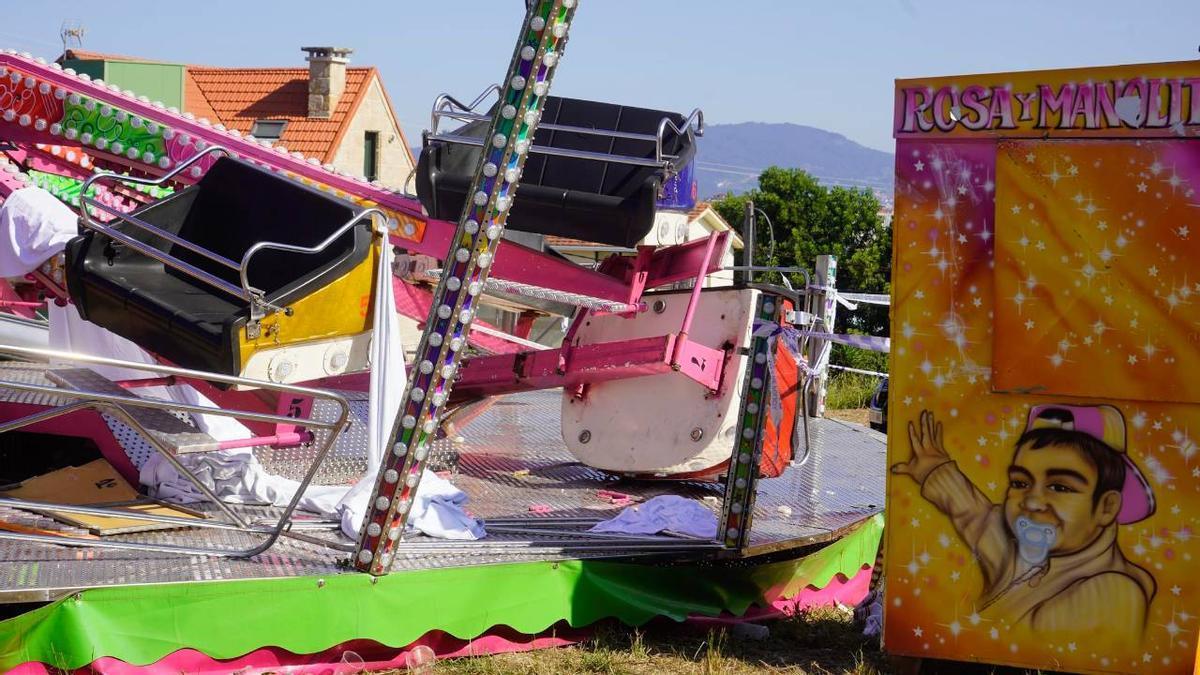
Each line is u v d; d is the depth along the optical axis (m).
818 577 7.50
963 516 5.40
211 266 6.79
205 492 5.70
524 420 10.48
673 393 8.27
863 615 6.83
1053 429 5.27
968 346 5.36
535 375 8.15
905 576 5.48
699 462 8.05
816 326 12.86
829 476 9.52
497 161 5.14
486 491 7.89
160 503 6.21
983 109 5.27
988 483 5.37
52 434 6.92
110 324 6.32
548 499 7.74
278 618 5.07
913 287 5.42
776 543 6.83
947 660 5.64
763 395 6.50
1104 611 5.24
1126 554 5.21
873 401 14.89
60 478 6.29
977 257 5.33
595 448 8.50
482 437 9.65
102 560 5.16
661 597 6.35
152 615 4.80
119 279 6.36
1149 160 5.08
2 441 7.02
